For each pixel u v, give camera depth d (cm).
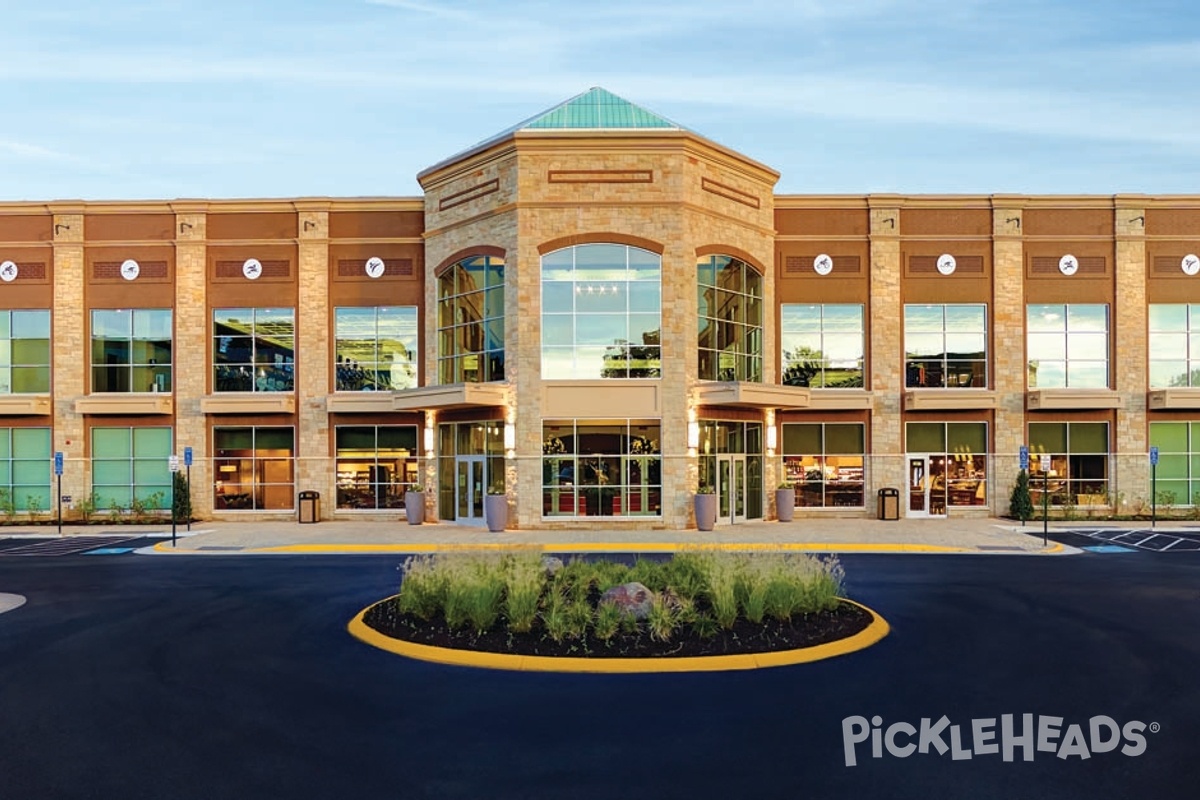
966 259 2656
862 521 2509
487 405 2305
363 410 2561
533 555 1263
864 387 2636
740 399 2233
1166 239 2662
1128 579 1480
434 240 2567
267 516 2614
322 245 2636
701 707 741
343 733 677
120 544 2067
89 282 2659
